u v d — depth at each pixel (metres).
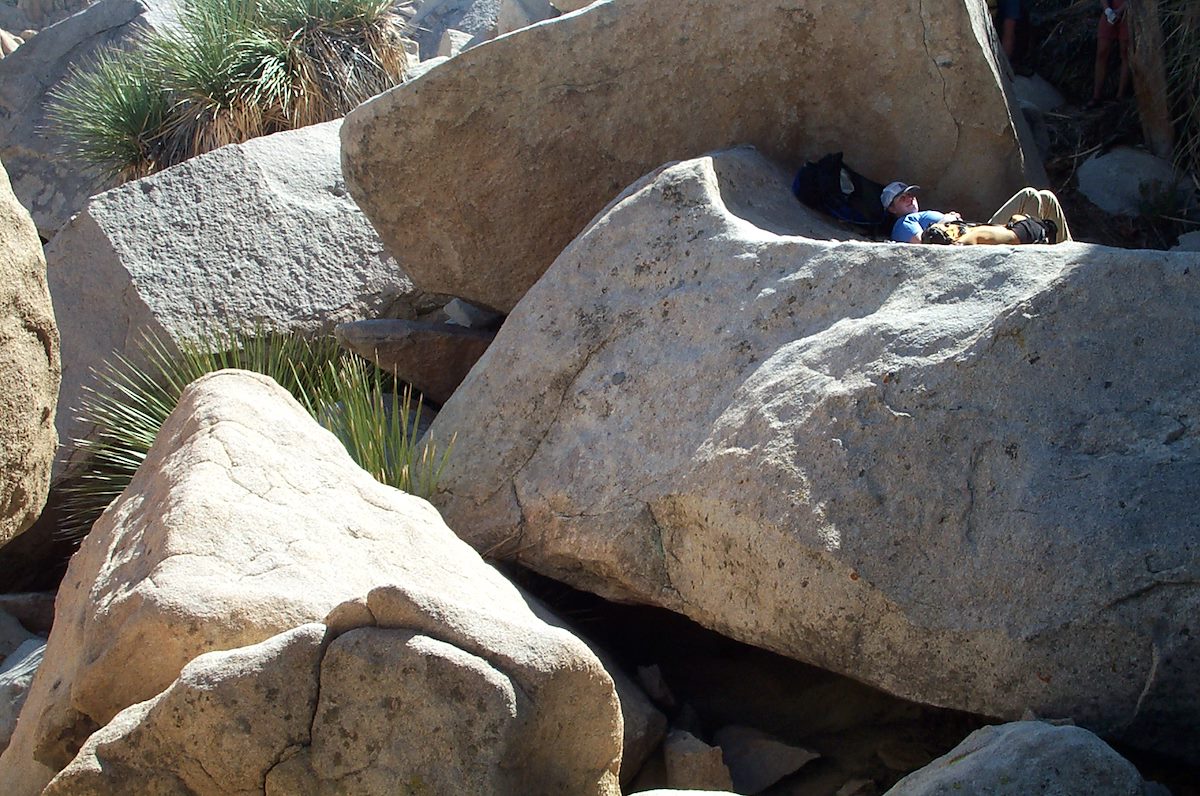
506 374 5.03
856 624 3.67
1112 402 3.59
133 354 6.95
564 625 4.30
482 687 2.67
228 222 7.34
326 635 2.78
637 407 4.59
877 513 3.70
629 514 4.35
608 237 5.06
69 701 3.34
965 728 3.94
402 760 2.67
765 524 3.86
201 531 3.50
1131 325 3.67
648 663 4.65
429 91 5.92
